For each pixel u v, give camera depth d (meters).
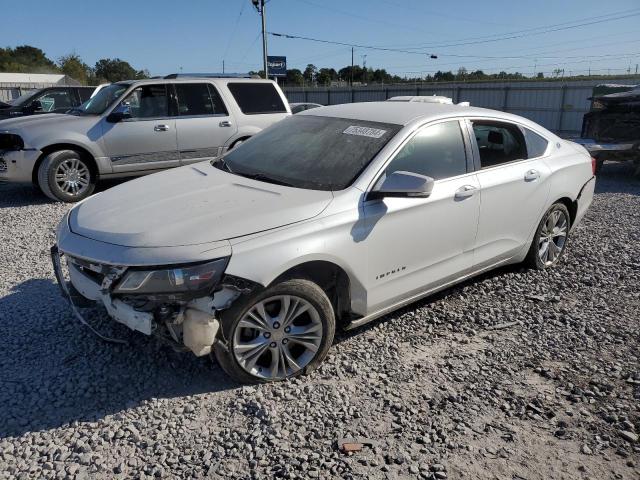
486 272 5.38
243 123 9.67
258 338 3.39
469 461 2.86
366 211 3.64
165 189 3.88
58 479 2.69
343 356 3.84
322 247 3.41
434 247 4.14
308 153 4.15
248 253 3.15
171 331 3.20
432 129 4.22
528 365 3.80
